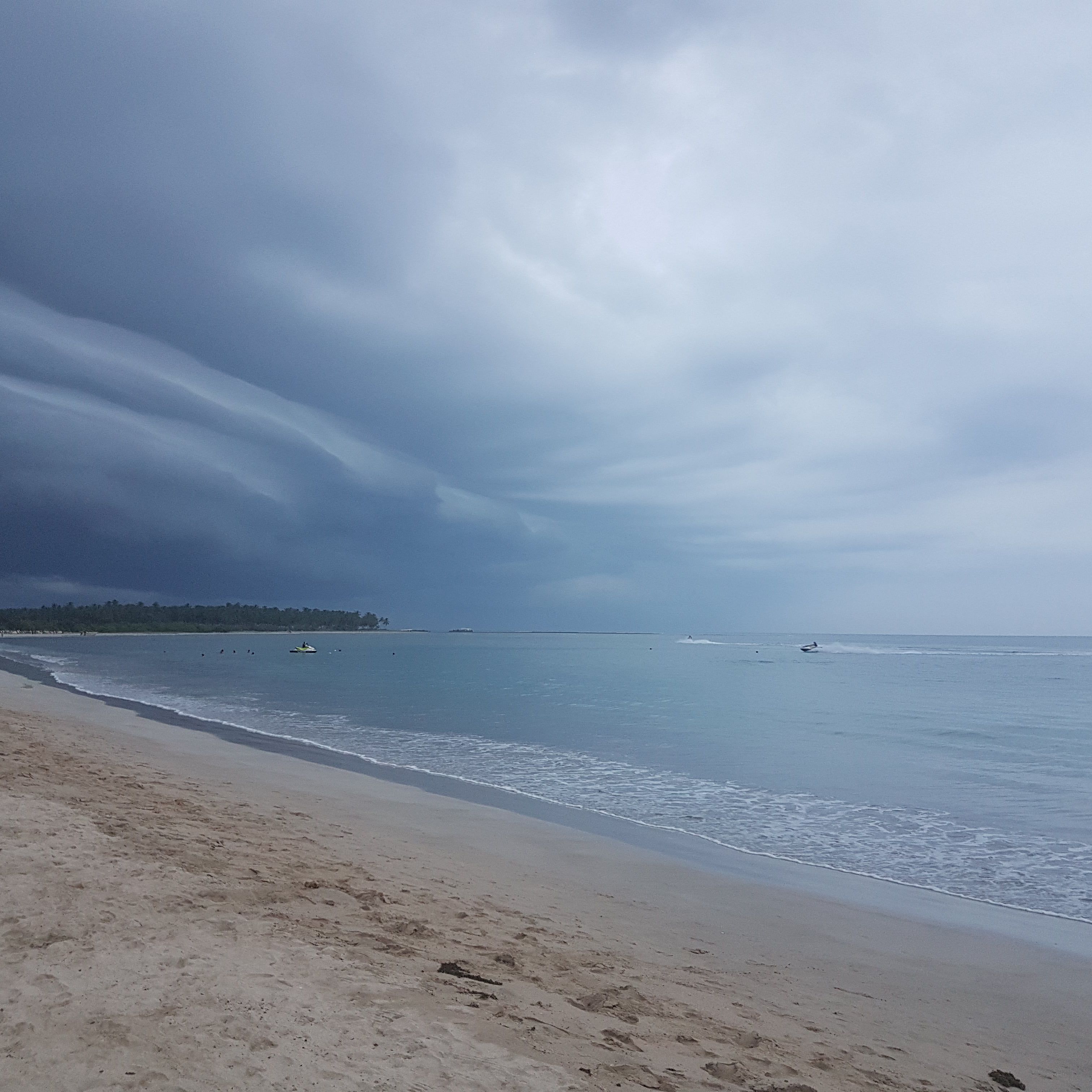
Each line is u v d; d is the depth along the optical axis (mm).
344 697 38062
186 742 20375
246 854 8844
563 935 7645
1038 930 9164
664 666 76938
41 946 5199
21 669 51188
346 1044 4289
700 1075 4730
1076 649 160875
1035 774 19312
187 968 5059
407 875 9188
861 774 18875
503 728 26797
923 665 87000
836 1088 4910
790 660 95562
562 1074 4297
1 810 8695
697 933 8531
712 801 15633
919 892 10484
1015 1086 5551
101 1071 3729
